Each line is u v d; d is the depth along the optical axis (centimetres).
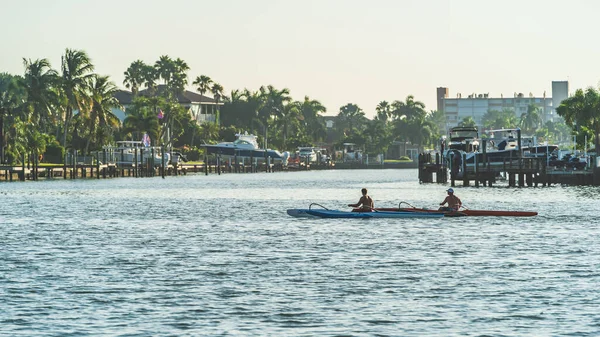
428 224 10981
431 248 8688
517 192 18975
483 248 8675
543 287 6469
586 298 6056
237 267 7494
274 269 7381
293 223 11375
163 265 7625
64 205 15375
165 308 5803
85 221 12025
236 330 5241
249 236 9869
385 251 8481
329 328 5284
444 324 5369
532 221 11412
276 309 5772
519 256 8094
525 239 9419
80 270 7338
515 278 6862
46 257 8138
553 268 7350
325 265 7594
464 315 5591
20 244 9175
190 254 8331
